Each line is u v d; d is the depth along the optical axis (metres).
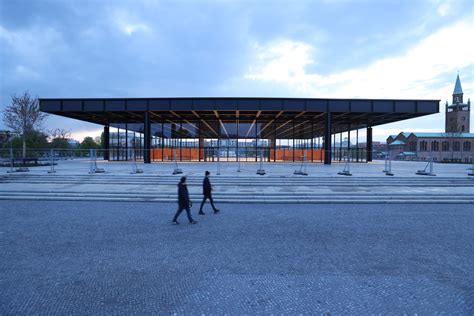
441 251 5.96
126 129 33.97
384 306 3.84
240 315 3.62
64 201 11.70
